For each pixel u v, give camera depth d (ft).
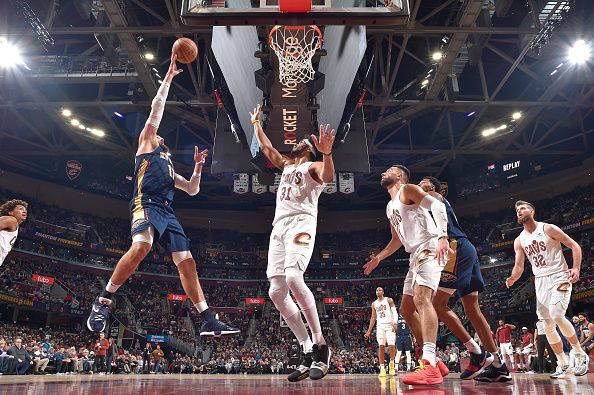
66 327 113.91
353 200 146.72
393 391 12.08
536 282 22.36
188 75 95.50
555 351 22.38
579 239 110.32
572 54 77.66
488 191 129.39
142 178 14.55
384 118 101.35
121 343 104.78
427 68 89.97
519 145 112.98
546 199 123.95
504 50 88.58
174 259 14.60
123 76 85.20
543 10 73.10
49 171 122.62
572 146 114.42
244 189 75.77
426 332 13.42
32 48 82.28
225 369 92.27
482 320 17.74
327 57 45.19
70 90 98.32
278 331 119.85
